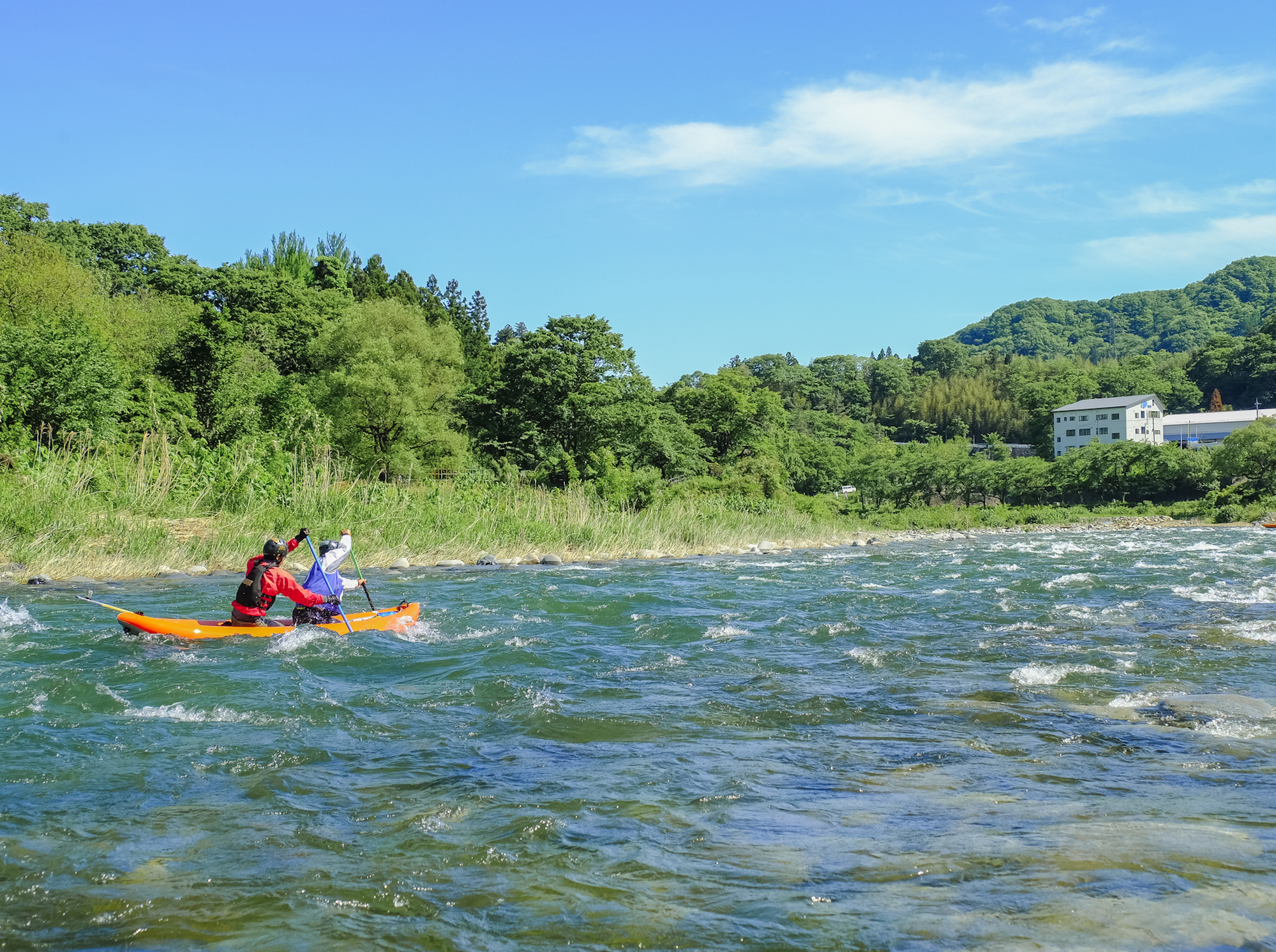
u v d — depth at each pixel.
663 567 19.02
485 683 7.50
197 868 3.88
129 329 42.25
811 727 6.25
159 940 3.23
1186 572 16.84
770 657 8.77
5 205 65.12
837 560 21.73
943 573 17.34
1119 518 62.62
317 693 7.20
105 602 12.18
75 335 30.89
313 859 3.98
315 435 27.58
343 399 41.34
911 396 165.25
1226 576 15.87
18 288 38.38
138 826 4.37
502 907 3.50
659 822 4.39
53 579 14.49
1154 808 4.51
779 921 3.32
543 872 3.82
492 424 51.97
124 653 8.61
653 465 53.22
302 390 42.88
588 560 21.33
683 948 3.14
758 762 5.42
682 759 5.48
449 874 3.81
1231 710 6.46
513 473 34.09
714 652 9.04
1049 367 164.00
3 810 4.58
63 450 24.17
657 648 9.25
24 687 7.10
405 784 5.02
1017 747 5.71
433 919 3.40
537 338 52.44
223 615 11.40
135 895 3.60
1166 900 3.38
